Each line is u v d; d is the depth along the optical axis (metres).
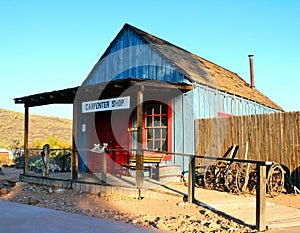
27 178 13.28
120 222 7.16
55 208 8.80
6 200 9.97
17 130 50.34
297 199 9.61
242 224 7.07
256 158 11.28
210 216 7.71
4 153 24.69
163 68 12.90
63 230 6.54
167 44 15.68
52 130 53.47
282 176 10.35
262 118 11.25
